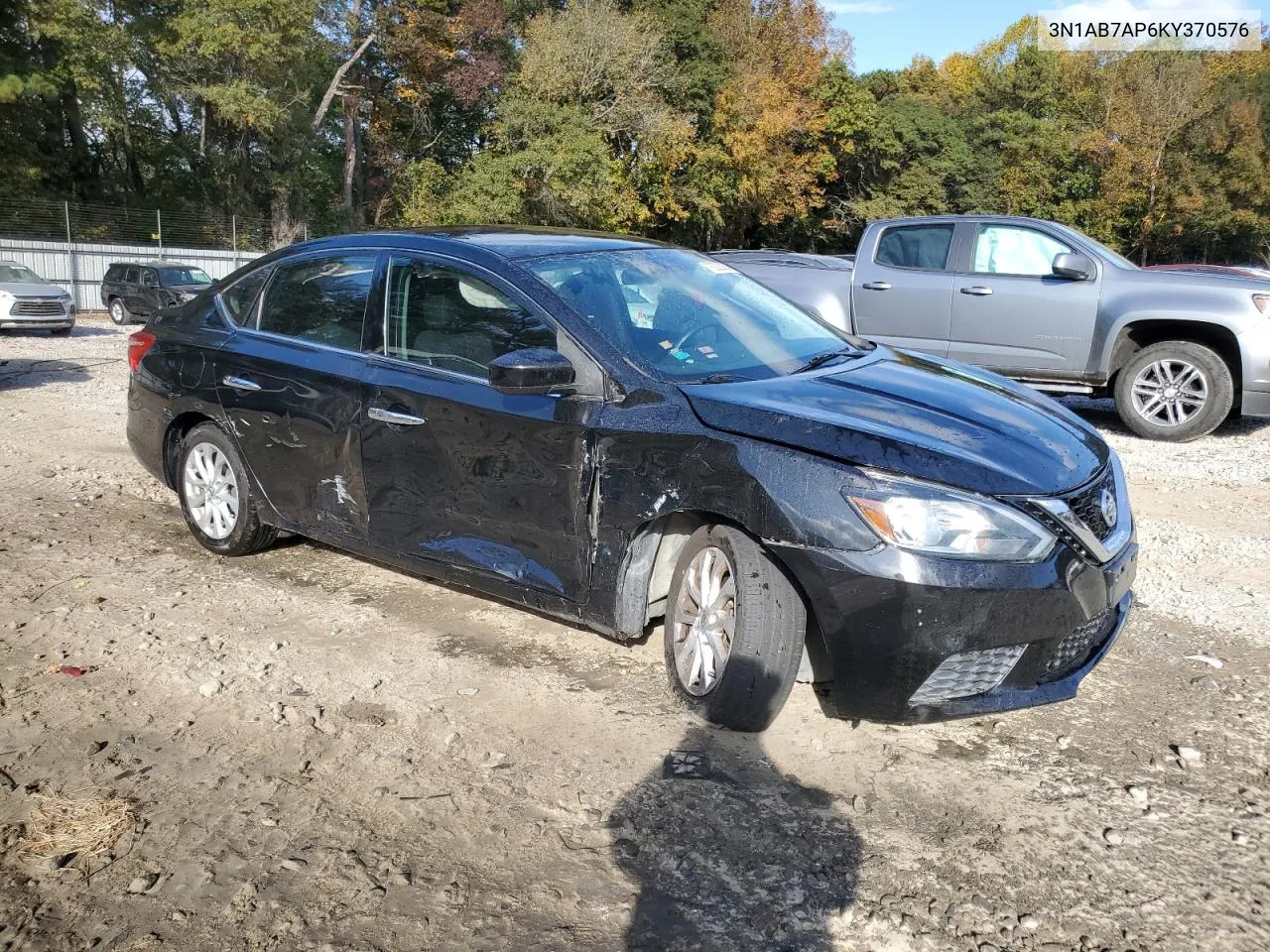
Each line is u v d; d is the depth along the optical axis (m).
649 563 3.56
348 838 2.82
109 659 3.96
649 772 3.16
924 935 2.44
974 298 9.09
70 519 5.91
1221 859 2.76
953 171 55.38
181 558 5.20
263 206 41.75
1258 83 48.88
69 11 32.28
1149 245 52.75
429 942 2.41
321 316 4.62
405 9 42.62
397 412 4.12
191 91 36.41
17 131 34.06
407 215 42.19
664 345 3.82
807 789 3.07
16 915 2.50
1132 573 3.44
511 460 3.78
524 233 4.52
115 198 39.44
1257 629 4.43
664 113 39.78
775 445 3.19
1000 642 3.01
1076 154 53.62
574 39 38.88
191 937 2.43
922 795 3.05
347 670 3.88
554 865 2.71
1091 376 8.77
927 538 2.96
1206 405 8.46
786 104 46.38
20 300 19.56
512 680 3.80
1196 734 3.47
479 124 48.00
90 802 2.98
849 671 3.07
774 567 3.18
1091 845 2.82
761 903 2.55
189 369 5.10
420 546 4.14
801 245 58.16
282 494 4.74
